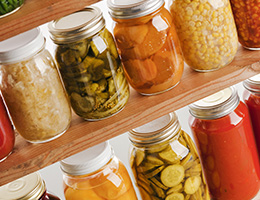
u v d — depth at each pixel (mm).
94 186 915
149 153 944
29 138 805
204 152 1031
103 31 782
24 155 803
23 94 754
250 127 1046
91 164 894
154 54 803
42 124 783
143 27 784
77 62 771
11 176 793
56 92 782
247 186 1062
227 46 852
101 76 785
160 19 796
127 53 810
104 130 818
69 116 819
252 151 1058
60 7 705
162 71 823
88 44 764
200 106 985
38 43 747
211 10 812
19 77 744
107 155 917
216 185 1064
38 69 753
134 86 855
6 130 781
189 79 882
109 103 812
